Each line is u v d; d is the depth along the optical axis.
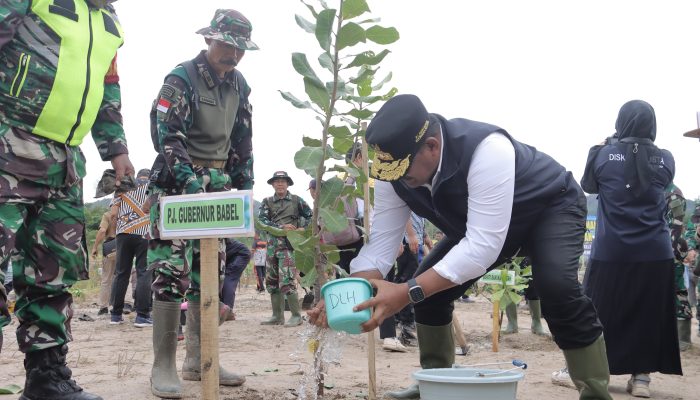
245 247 6.87
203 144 3.88
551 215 3.03
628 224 4.25
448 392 2.67
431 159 2.77
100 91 3.29
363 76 2.91
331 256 3.03
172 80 3.73
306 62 2.88
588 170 4.55
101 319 8.96
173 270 3.65
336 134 2.93
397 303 2.62
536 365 5.32
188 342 4.02
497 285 6.30
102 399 3.29
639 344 4.22
